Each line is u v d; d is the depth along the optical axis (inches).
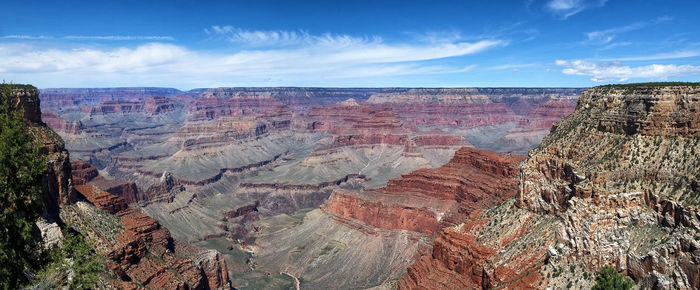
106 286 2928.2
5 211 1585.9
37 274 1782.7
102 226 3681.1
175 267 3983.8
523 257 3088.1
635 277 2527.1
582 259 2736.2
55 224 3105.3
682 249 2304.4
